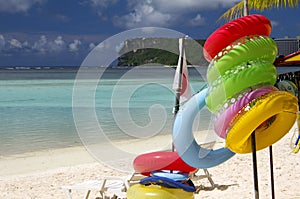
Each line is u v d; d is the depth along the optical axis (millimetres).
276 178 7309
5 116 19766
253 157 4109
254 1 9820
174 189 3943
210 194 6684
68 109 22297
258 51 3836
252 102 3762
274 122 4176
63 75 85062
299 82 4527
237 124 3799
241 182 7273
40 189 7883
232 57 3822
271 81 3924
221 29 3861
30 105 24250
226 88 3791
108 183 6352
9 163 10867
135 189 4047
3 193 7652
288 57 4391
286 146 10156
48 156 11656
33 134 15117
